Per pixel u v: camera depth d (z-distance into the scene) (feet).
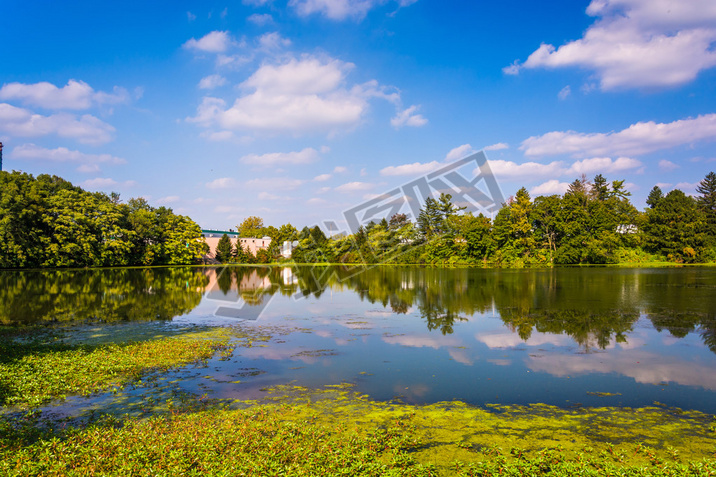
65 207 197.16
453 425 28.30
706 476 20.83
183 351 47.80
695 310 74.79
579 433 27.12
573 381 38.01
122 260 226.99
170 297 101.91
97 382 36.96
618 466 22.17
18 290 111.65
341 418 29.37
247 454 22.91
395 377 39.27
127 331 61.11
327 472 21.17
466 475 21.38
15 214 173.99
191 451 23.11
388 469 21.89
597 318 68.39
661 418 29.53
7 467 21.63
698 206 274.77
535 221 228.02
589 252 206.08
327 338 56.39
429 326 64.34
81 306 85.81
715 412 30.71
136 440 24.52
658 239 218.79
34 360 42.60
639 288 107.76
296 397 33.91
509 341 53.78
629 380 38.22
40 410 30.73
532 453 24.21
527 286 118.11
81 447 23.70
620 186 245.45
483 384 37.29
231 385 36.88
